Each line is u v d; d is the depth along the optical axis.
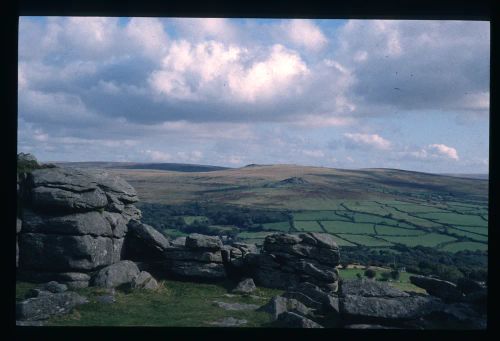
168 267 18.84
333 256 19.09
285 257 19.05
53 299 13.36
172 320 13.05
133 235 19.47
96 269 17.31
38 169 18.19
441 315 12.61
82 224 16.89
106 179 19.94
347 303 12.68
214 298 16.22
